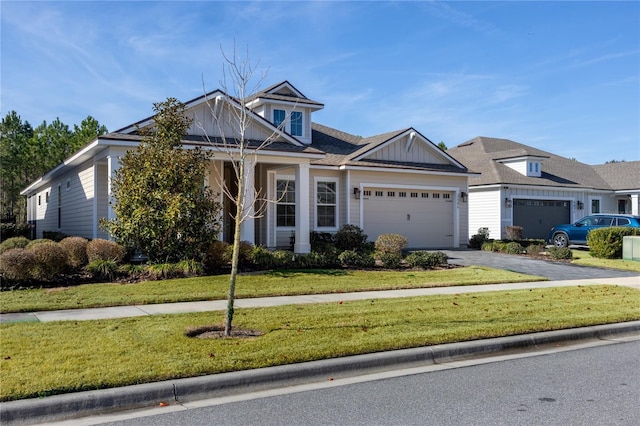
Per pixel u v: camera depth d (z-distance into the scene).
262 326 8.06
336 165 20.73
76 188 21.38
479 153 31.88
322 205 20.92
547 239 28.58
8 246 16.19
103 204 17.89
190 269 12.95
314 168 20.45
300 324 8.22
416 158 23.00
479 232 25.67
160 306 9.71
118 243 13.41
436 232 23.11
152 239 13.04
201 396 5.66
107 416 5.08
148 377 5.63
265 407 5.34
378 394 5.77
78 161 19.34
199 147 14.09
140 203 12.95
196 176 13.30
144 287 11.37
